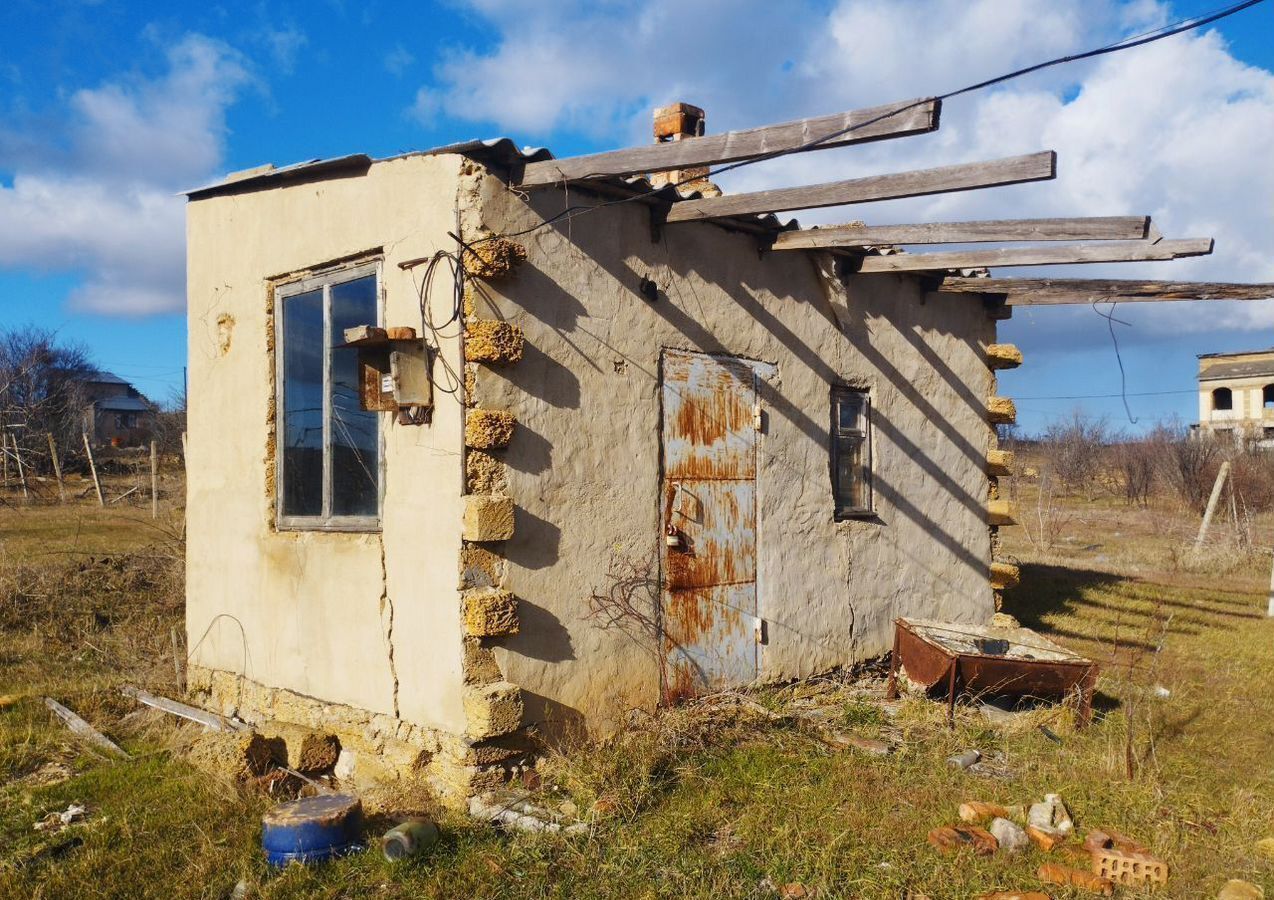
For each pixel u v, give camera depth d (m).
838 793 5.52
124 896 4.56
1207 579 15.95
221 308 7.58
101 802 5.80
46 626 10.40
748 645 7.49
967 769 6.04
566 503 6.16
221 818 5.45
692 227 7.18
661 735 6.09
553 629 6.03
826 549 8.27
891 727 6.93
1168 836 4.95
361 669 6.30
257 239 7.24
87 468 32.94
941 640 7.75
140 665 8.88
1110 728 6.77
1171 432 37.97
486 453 5.71
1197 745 6.57
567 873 4.60
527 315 5.95
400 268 6.08
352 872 4.69
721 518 7.32
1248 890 4.39
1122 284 7.95
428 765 5.82
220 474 7.58
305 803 5.04
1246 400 49.97
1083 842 4.93
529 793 5.48
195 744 6.57
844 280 8.52
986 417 10.29
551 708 5.98
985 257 7.29
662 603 6.83
